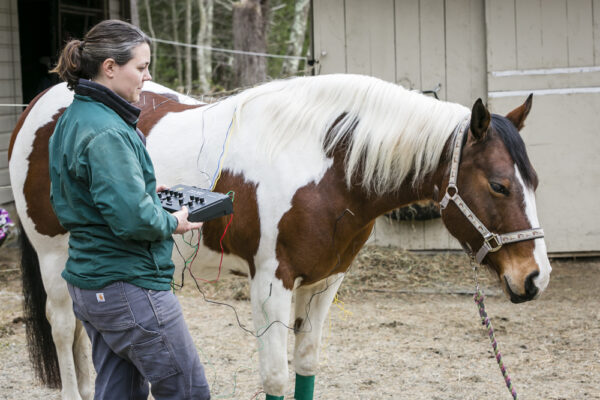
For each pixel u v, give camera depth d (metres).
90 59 1.99
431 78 6.07
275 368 2.57
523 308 4.86
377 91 2.62
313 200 2.55
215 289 5.29
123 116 2.00
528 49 5.94
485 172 2.43
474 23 5.99
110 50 1.98
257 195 2.59
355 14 6.05
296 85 2.74
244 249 2.65
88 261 2.01
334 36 6.08
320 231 2.56
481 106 2.35
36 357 3.18
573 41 5.92
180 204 2.16
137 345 2.04
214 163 2.72
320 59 6.11
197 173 2.76
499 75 5.96
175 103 3.16
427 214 5.86
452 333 4.34
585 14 5.89
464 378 3.59
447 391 3.43
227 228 2.67
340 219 2.59
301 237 2.54
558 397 3.33
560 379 3.57
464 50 6.03
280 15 18.06
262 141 2.65
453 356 3.93
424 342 4.18
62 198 2.04
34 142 3.06
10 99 6.75
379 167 2.56
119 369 2.16
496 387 3.47
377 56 6.08
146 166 2.01
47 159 3.01
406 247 6.07
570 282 5.48
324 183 2.58
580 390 3.42
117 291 2.00
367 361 3.86
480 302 2.61
